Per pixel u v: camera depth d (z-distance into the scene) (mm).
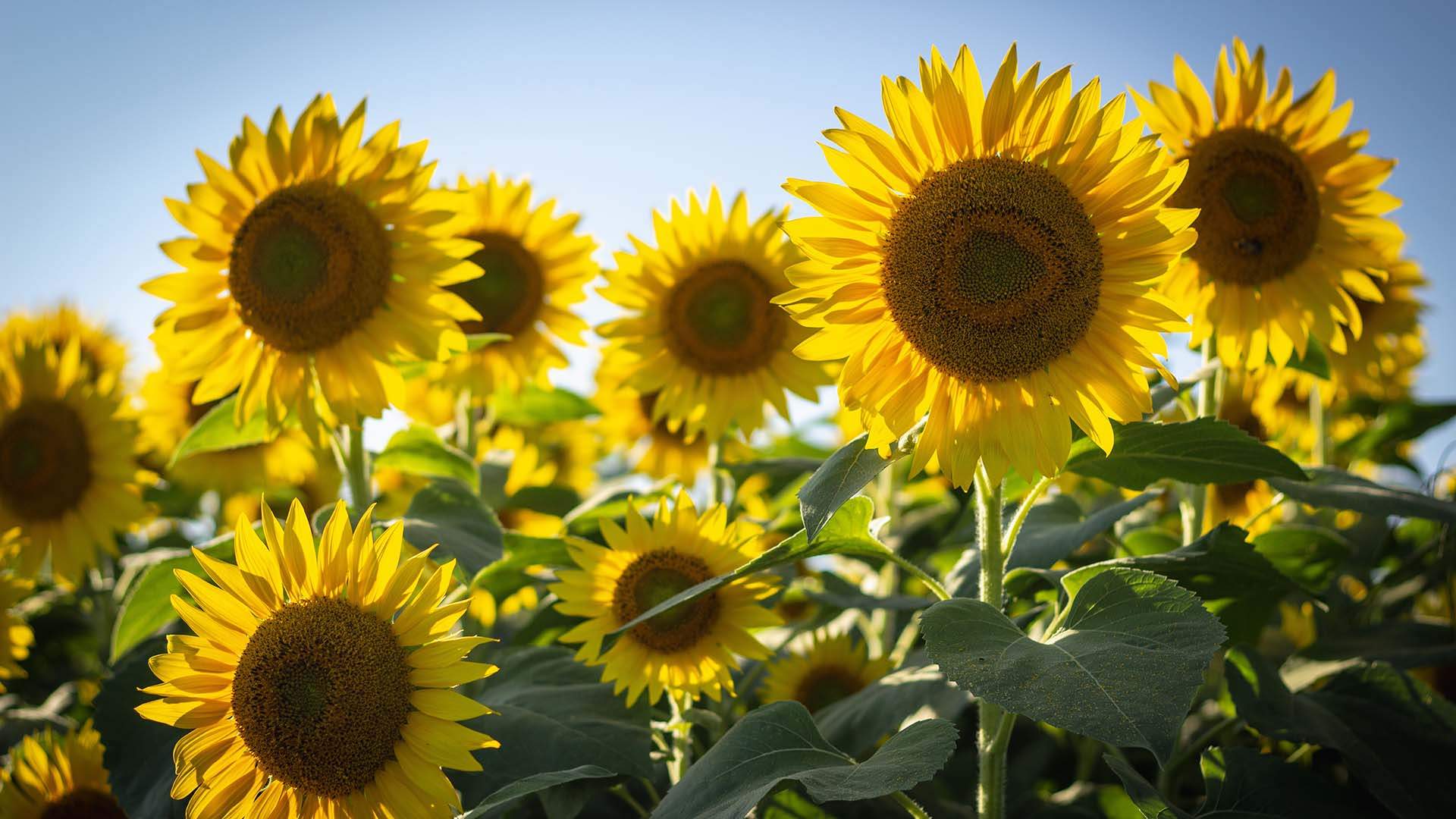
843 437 1421
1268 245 892
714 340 1169
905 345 732
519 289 1192
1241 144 897
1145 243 717
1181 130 917
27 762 911
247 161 900
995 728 759
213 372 918
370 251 901
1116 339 721
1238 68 916
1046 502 932
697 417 1192
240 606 729
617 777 828
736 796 677
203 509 1395
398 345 908
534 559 938
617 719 836
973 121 720
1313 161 917
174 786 718
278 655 711
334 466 1341
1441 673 980
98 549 1171
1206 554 783
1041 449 717
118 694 857
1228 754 789
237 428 949
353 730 706
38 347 1140
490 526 893
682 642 869
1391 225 911
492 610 1029
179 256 899
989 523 755
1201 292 909
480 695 867
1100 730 598
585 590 881
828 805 866
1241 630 879
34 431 1111
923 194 721
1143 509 1146
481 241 1187
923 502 1358
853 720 866
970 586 851
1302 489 874
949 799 997
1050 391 721
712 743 943
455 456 994
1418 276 1247
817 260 725
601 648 758
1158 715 598
